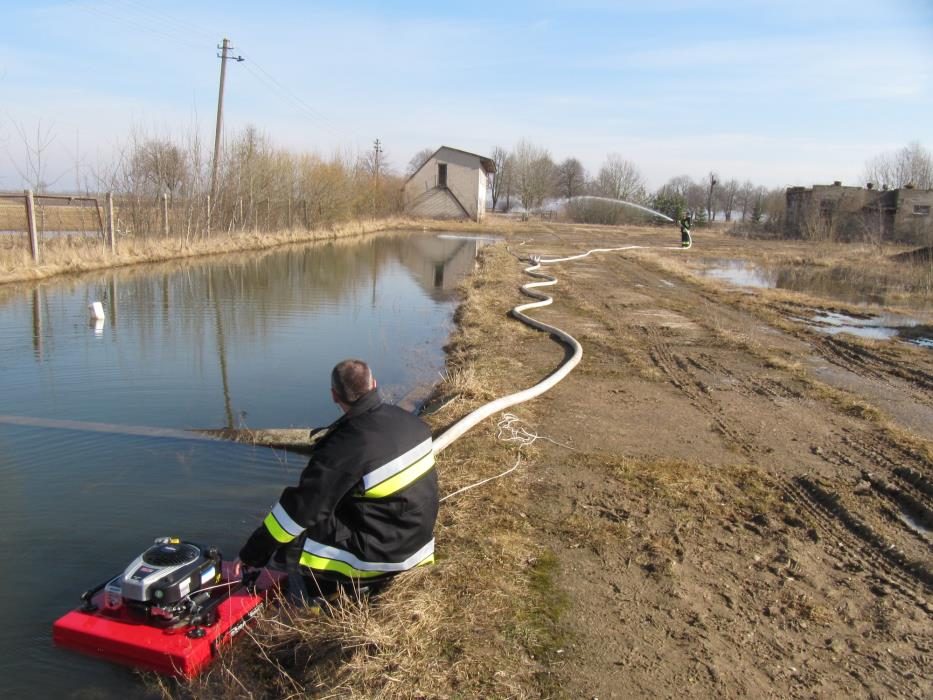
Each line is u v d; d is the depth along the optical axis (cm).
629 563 380
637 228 5397
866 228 3703
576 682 281
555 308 1285
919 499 467
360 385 324
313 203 3397
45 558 390
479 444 549
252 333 1059
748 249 3341
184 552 325
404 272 2022
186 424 639
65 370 814
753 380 802
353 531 326
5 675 296
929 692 286
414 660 283
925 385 802
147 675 298
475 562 364
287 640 314
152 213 2109
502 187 8312
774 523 437
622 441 579
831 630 328
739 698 278
